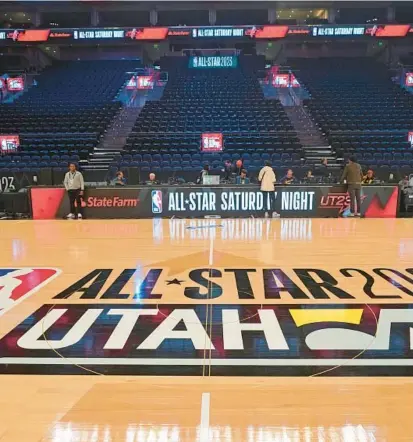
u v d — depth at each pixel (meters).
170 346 2.25
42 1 18.53
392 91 18.52
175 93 18.11
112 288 3.30
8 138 13.47
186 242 5.29
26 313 2.76
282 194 8.27
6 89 20.25
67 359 2.12
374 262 4.13
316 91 18.70
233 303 2.92
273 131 14.21
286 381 1.90
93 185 8.34
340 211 8.27
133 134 14.18
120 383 1.89
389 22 19.80
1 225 7.12
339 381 1.90
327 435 1.52
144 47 24.55
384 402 1.73
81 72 22.16
